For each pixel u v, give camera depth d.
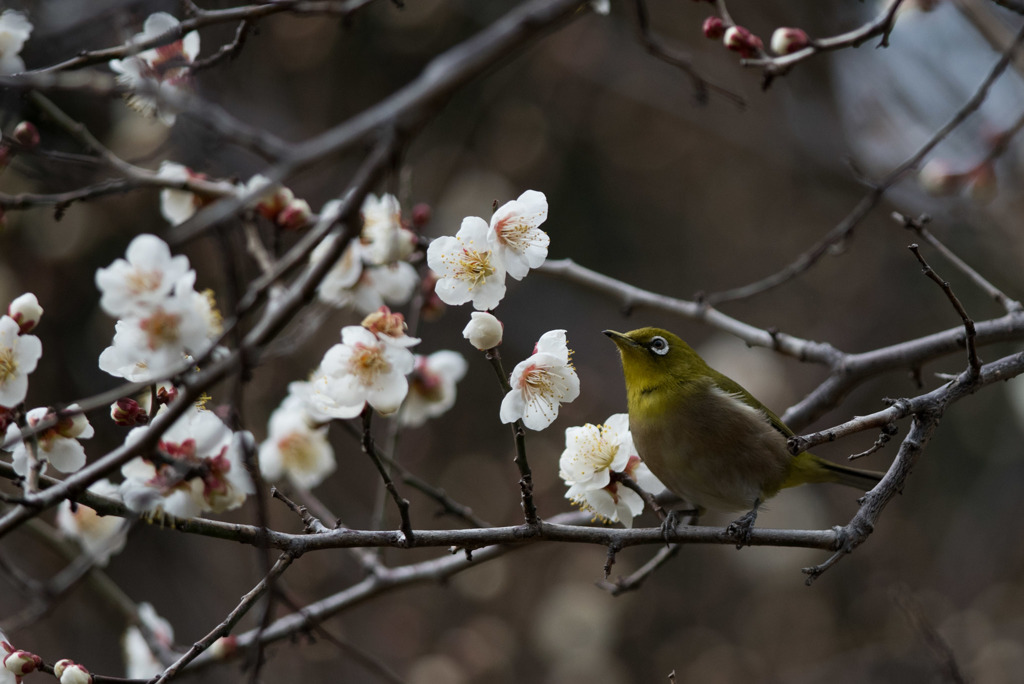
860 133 15.78
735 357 15.30
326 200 12.93
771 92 16.66
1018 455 14.69
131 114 9.48
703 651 14.57
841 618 14.80
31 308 5.55
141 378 5.66
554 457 15.66
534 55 16.92
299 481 7.84
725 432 7.67
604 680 13.80
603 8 6.64
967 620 13.38
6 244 12.86
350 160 13.17
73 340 13.13
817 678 13.65
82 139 6.86
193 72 6.42
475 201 15.77
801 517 14.00
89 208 13.10
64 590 7.52
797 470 7.95
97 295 13.24
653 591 15.05
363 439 5.48
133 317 5.18
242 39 6.41
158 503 5.38
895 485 5.78
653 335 8.09
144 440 4.70
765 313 17.17
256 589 5.38
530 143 17.16
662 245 17.66
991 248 14.75
